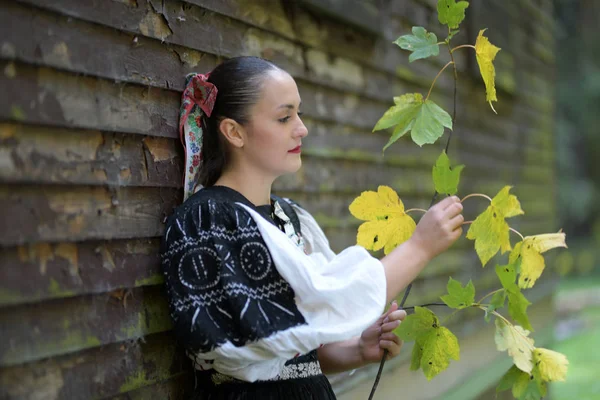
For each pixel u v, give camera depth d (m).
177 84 1.63
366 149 2.99
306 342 1.32
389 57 3.23
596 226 17.94
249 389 1.45
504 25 5.14
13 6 1.23
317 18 2.58
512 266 1.52
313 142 2.54
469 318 4.20
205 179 1.60
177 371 1.56
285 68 2.34
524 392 1.61
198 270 1.37
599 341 8.17
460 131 4.27
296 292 1.35
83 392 1.32
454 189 1.53
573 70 17.86
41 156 1.26
